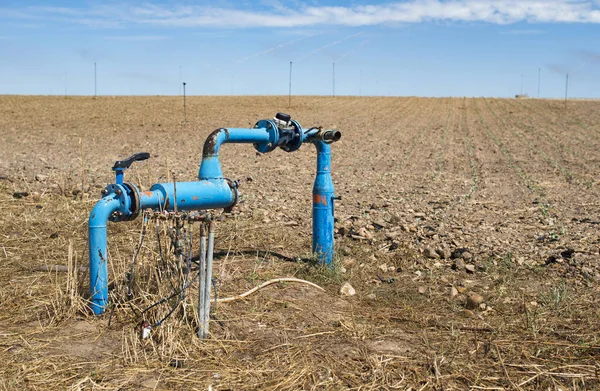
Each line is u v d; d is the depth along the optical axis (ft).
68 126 100.37
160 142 79.56
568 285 17.62
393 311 15.55
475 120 127.03
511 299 16.42
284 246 22.00
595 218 29.07
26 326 13.89
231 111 137.80
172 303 14.02
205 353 12.71
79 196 31.04
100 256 14.44
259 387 11.30
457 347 13.16
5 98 156.97
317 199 18.99
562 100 194.59
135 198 14.62
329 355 12.69
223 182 16.38
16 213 26.48
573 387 11.39
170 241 15.40
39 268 18.30
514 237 24.07
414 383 11.51
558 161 62.08
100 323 14.05
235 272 18.37
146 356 12.35
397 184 43.68
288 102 169.37
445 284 17.90
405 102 179.93
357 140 86.63
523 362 12.46
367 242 22.68
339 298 16.55
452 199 35.81
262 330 14.01
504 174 51.13
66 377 11.48
